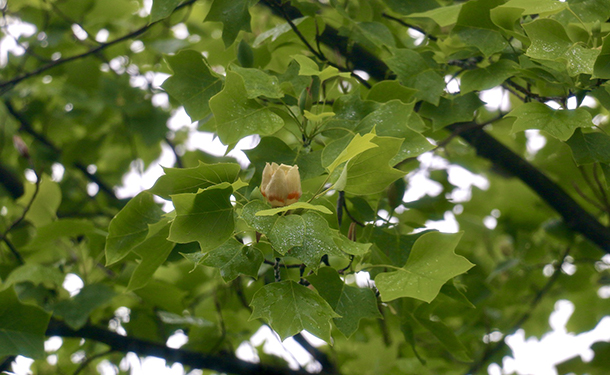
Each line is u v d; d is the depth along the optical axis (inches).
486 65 80.4
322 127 74.8
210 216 66.6
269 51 84.8
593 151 72.9
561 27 72.6
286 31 80.9
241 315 114.7
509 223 123.3
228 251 68.9
